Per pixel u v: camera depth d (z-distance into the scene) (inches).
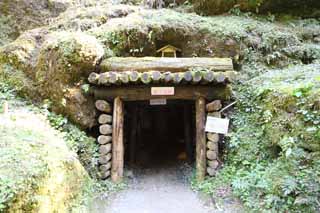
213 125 233.1
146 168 287.0
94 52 244.2
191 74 226.5
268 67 294.7
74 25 316.8
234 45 295.9
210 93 237.0
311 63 295.1
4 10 384.8
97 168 233.9
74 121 243.0
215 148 236.4
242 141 232.8
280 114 207.5
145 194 227.8
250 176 204.8
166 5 391.9
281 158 194.1
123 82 227.3
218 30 300.4
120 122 238.2
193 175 250.7
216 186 222.1
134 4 398.9
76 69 243.6
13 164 142.3
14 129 183.3
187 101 284.5
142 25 292.4
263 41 302.2
